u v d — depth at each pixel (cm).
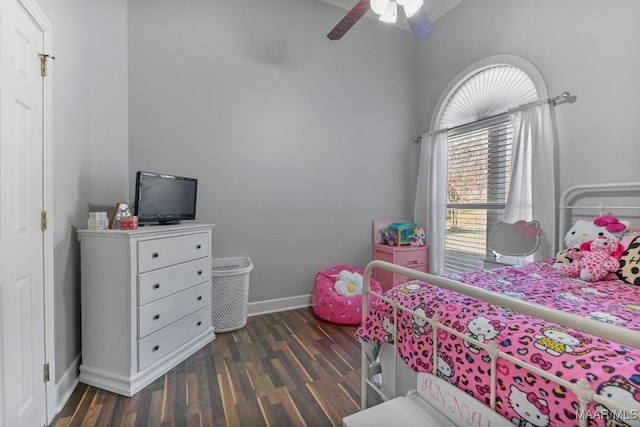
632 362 61
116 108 210
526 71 227
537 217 212
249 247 261
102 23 201
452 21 292
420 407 95
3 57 102
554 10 211
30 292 118
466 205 287
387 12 181
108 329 156
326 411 138
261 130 263
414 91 334
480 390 81
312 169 286
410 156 334
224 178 250
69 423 130
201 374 168
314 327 235
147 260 161
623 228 160
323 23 288
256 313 264
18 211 111
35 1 124
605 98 186
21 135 113
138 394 150
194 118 239
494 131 261
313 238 288
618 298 114
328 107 292
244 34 255
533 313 68
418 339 104
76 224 166
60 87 146
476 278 146
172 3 230
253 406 141
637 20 173
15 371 107
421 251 303
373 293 128
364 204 313
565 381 60
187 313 189
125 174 216
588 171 195
